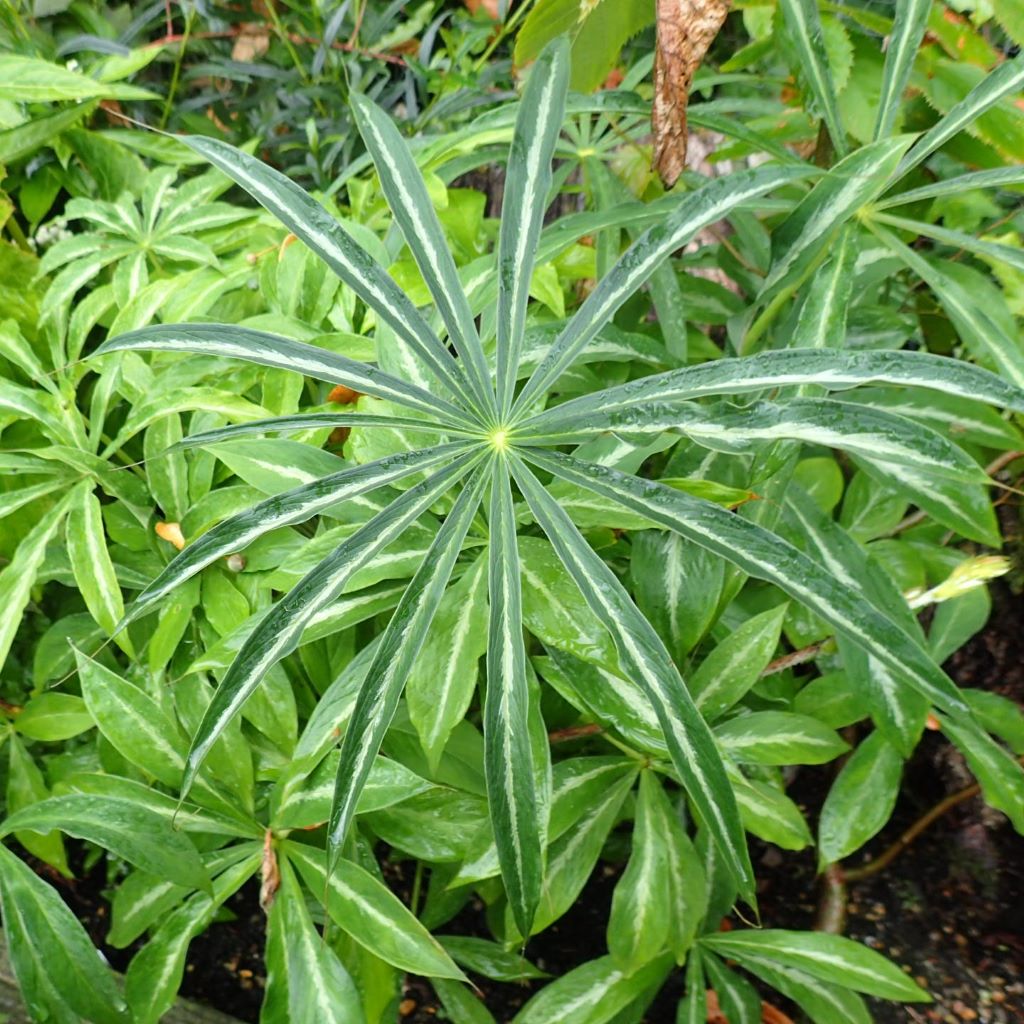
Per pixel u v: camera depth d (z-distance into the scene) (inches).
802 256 20.9
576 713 24.6
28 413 23.6
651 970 22.1
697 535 16.9
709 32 20.5
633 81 29.5
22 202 31.3
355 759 16.2
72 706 23.5
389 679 16.4
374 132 17.6
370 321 24.0
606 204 25.9
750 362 16.2
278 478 20.3
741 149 27.4
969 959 27.5
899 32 21.0
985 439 23.0
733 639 22.2
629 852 28.3
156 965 20.6
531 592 19.8
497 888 24.0
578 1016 21.3
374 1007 21.2
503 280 17.5
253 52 39.8
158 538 23.3
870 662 22.2
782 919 28.5
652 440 19.7
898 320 25.2
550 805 20.4
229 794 21.3
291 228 16.8
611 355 23.0
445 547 17.1
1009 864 29.6
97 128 34.4
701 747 16.3
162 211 28.2
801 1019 26.6
